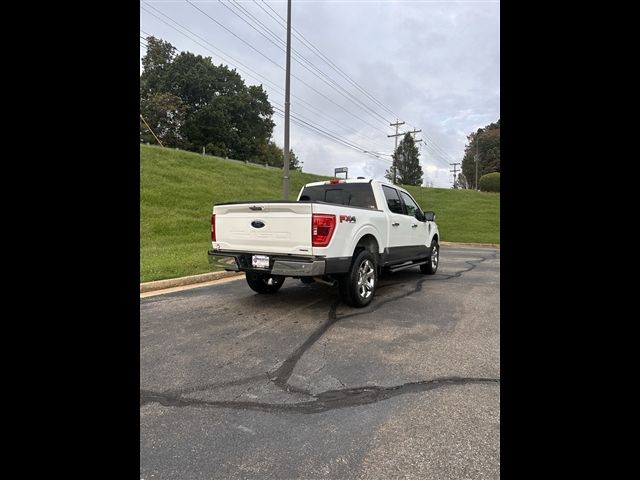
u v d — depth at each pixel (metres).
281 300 5.75
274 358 3.44
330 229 4.57
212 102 64.12
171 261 8.28
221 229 5.19
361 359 3.41
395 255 6.45
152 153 24.11
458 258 12.17
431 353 3.56
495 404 2.61
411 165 57.72
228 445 2.15
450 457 2.03
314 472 1.93
